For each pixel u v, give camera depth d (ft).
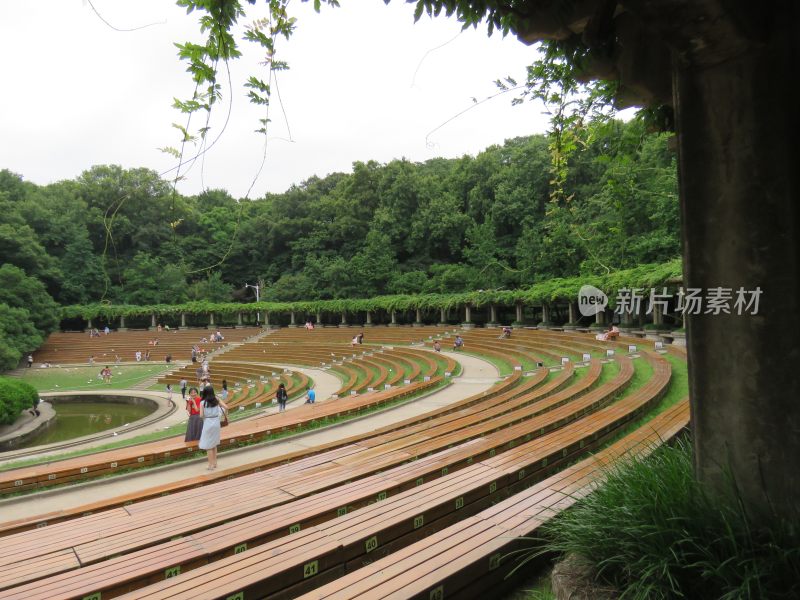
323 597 10.42
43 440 82.33
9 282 165.68
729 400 10.35
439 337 142.31
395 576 11.26
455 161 233.96
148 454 34.19
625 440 22.33
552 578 11.04
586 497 13.15
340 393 76.43
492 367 89.71
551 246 144.97
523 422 32.07
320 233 233.96
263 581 12.06
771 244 9.77
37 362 163.94
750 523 9.66
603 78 12.92
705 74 10.30
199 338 187.83
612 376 57.72
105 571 13.52
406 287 194.08
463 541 12.97
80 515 22.25
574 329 122.83
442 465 22.65
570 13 11.19
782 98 9.61
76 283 209.15
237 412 70.64
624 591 9.48
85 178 228.63
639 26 11.66
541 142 188.85
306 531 14.78
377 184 235.20
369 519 15.66
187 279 231.71
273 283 239.09
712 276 10.48
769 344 9.82
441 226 201.05
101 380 137.49
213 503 19.56
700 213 10.59
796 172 9.61
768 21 9.46
